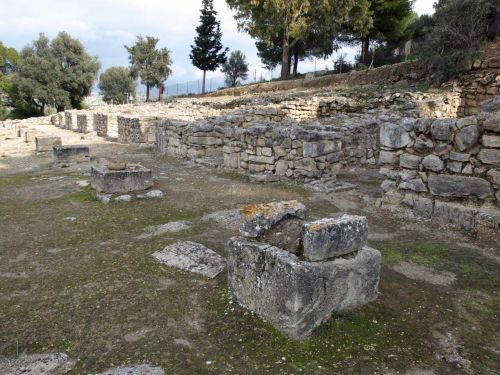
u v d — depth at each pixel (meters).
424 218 6.71
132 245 5.66
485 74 18.30
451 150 6.44
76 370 3.05
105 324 3.66
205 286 4.37
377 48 37.00
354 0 29.38
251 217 3.92
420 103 15.80
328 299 3.54
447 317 3.79
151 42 47.38
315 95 22.19
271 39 34.69
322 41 34.97
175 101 33.81
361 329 3.52
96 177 8.63
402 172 7.12
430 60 21.16
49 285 4.45
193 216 7.11
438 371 3.06
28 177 11.15
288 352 3.23
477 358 3.22
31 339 3.44
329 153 9.70
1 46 54.97
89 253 5.39
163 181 10.07
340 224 3.64
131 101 64.25
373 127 12.52
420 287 4.38
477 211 6.06
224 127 13.55
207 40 46.00
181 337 3.47
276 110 16.08
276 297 3.49
